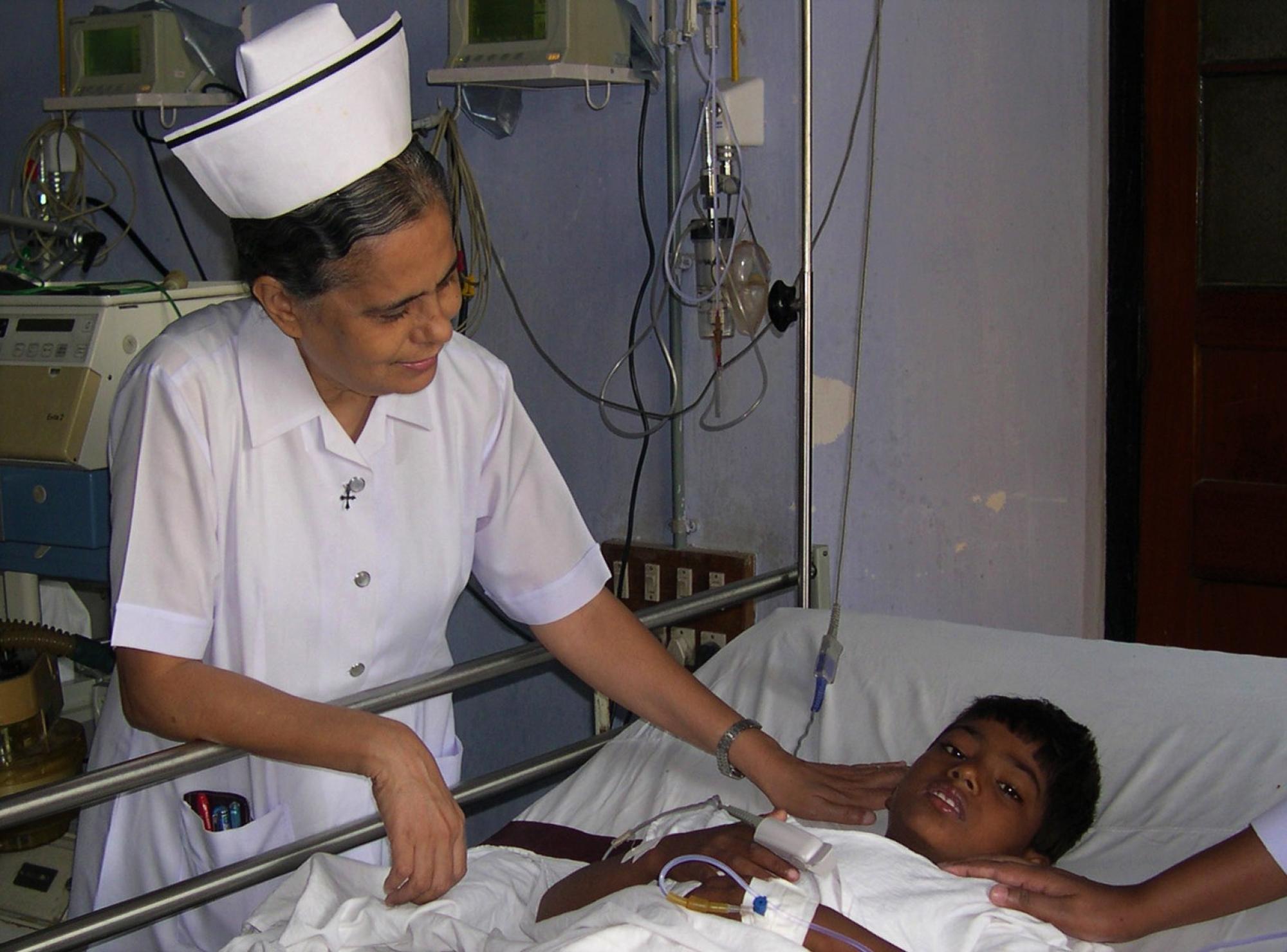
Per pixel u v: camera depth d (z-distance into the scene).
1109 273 2.19
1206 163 2.16
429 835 1.13
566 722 2.70
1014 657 1.66
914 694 1.64
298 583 1.37
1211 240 2.18
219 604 1.36
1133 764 1.45
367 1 2.70
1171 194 2.16
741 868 1.15
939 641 1.73
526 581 1.46
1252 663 1.58
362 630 1.42
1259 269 2.16
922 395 2.30
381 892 1.31
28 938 1.21
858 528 2.38
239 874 1.34
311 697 1.42
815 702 1.65
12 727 2.01
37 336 2.17
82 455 2.10
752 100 2.29
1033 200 2.19
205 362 1.30
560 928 1.19
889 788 1.39
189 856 1.47
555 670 2.69
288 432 1.33
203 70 2.77
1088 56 2.14
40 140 3.01
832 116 2.26
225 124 1.05
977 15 2.15
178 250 3.01
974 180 2.20
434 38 2.64
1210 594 2.24
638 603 2.54
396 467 1.39
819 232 2.30
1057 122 2.16
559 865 1.43
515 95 2.54
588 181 2.50
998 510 2.30
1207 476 2.22
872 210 2.22
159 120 2.95
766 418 2.38
